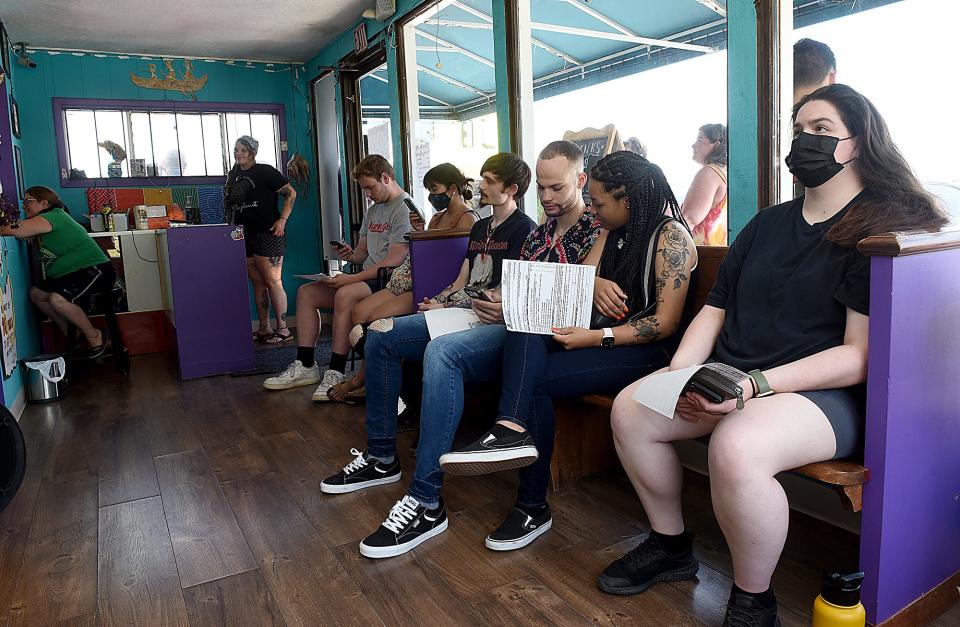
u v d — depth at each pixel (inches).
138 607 67.5
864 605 54.9
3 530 86.3
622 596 65.6
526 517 77.0
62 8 180.2
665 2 170.6
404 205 148.7
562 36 200.5
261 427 126.6
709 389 53.2
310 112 250.1
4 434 86.4
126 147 233.5
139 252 209.2
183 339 168.9
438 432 77.3
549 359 74.9
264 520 86.4
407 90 181.6
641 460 63.3
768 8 86.2
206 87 242.4
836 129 56.5
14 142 190.7
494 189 100.1
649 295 75.4
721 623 60.4
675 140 185.9
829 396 55.4
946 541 59.3
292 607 66.4
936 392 55.7
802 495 81.6
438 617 63.7
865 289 53.6
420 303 116.4
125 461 111.2
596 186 75.9
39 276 184.2
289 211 221.9
